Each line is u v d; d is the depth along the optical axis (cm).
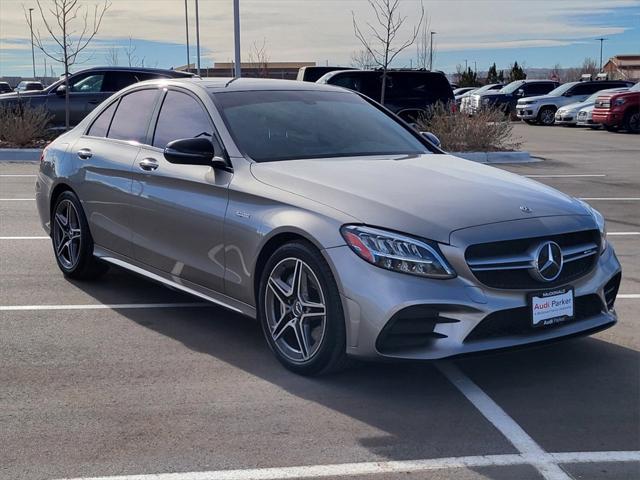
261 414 409
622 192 1244
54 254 755
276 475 345
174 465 354
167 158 507
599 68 8000
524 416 409
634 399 432
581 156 1867
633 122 2727
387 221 421
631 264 759
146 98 614
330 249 425
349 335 420
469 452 368
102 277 693
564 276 444
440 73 1855
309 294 450
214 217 501
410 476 345
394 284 407
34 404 419
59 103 1842
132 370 470
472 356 411
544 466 355
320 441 379
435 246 413
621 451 371
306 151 527
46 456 362
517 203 452
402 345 415
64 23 1972
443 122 1797
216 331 546
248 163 501
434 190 457
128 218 587
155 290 652
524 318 425
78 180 644
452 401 427
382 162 514
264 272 470
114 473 346
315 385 448
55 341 521
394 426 396
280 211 459
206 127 541
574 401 429
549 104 3306
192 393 436
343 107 598
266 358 492
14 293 638
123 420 400
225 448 371
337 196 446
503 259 421
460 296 409
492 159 1720
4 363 479
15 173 1430
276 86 596
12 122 1764
